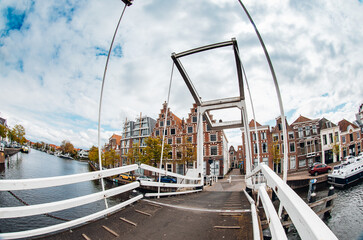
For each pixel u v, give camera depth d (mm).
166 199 5648
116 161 42125
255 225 2539
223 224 3082
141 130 38188
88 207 13617
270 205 2047
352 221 9961
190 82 10703
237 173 34531
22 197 12398
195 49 8703
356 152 29734
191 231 2850
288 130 28797
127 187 4047
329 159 28000
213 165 26844
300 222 911
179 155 27094
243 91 10562
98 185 23984
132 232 2834
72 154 99500
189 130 29328
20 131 45062
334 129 28484
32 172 25969
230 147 58594
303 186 17219
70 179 2746
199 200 5992
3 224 8828
